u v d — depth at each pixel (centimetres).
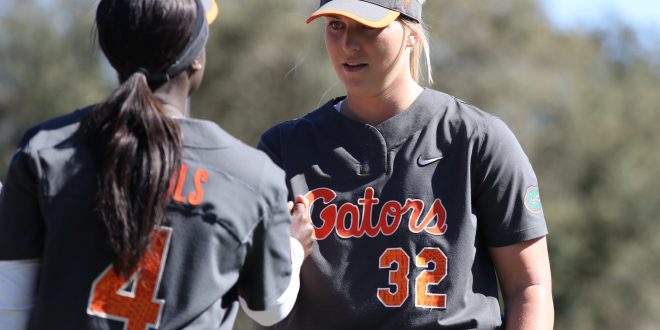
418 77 1291
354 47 1159
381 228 1157
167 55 912
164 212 886
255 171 933
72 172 896
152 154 877
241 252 916
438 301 1130
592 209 8212
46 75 7631
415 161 1172
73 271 888
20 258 912
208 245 898
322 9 1160
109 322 883
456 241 1141
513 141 1175
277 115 7219
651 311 8238
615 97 8931
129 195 871
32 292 917
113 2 913
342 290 1149
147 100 892
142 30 901
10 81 7731
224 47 7306
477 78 7925
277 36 7175
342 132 1205
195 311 891
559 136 8369
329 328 1155
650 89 9550
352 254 1158
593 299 8175
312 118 1238
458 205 1152
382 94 1187
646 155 8538
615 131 8481
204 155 918
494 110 7975
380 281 1143
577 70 9181
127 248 866
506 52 8212
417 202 1157
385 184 1172
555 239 8075
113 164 873
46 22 7738
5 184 923
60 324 885
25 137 933
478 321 1132
